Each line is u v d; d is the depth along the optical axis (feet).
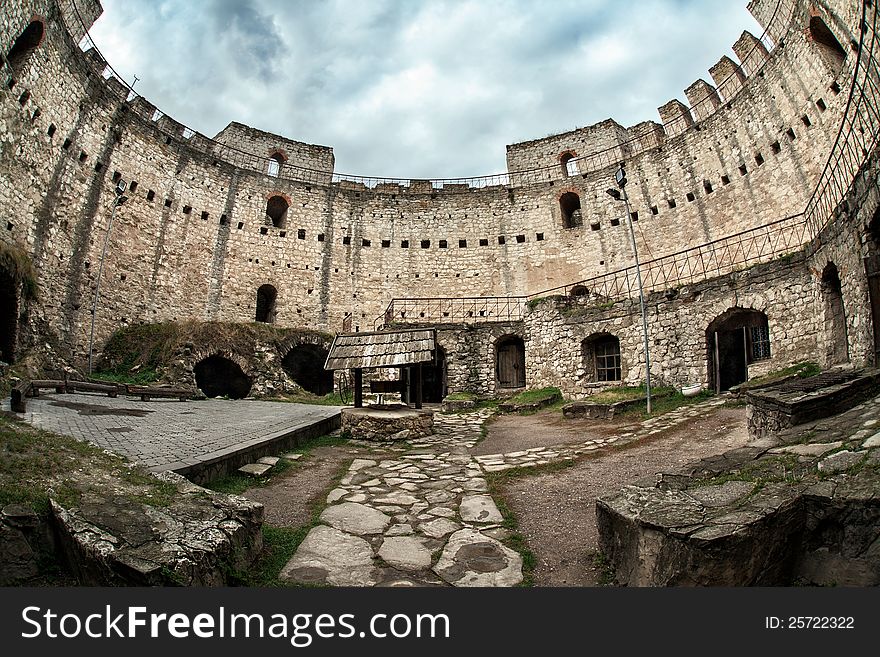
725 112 76.13
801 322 40.16
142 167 73.97
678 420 36.35
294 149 97.96
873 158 25.16
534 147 101.40
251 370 64.75
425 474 25.27
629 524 12.47
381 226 98.53
